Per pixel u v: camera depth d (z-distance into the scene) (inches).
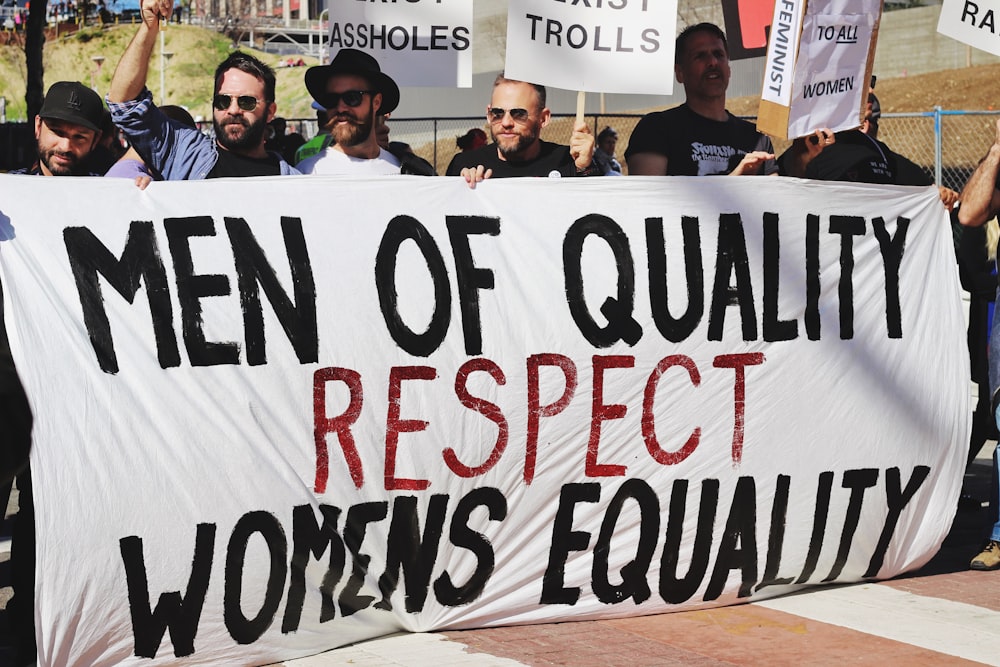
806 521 205.3
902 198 216.8
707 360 197.6
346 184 180.9
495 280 185.6
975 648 177.8
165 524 160.6
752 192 203.3
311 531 171.2
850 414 208.8
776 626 189.2
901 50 1141.1
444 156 845.8
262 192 175.8
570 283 189.9
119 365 161.0
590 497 190.2
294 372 171.5
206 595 163.8
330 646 175.0
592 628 188.1
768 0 279.1
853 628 187.9
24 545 175.2
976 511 276.5
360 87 217.6
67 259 161.8
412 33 247.1
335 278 175.9
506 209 189.2
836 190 210.2
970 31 268.4
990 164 227.6
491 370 183.8
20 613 177.5
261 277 171.8
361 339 176.1
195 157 205.3
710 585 198.4
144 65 199.3
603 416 190.4
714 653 175.0
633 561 193.2
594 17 226.4
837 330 208.5
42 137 187.6
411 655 172.1
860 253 211.9
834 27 224.8
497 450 183.9
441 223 184.5
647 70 230.7
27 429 152.8
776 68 220.2
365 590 176.7
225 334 168.1
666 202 197.8
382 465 176.7
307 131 834.2
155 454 160.6
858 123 238.1
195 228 170.4
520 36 219.9
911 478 215.2
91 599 156.0
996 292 242.5
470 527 183.0
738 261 201.0
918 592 209.6
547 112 223.6
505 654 173.2
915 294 217.0
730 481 199.2
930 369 217.2
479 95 850.8
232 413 166.4
